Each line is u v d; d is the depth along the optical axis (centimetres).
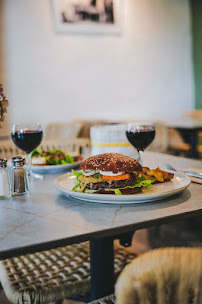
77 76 438
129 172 93
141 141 124
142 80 487
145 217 82
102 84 457
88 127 370
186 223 279
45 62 415
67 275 124
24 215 86
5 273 125
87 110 451
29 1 397
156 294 53
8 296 116
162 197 92
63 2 415
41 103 418
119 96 472
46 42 412
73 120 430
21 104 405
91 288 110
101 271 106
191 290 54
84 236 73
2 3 382
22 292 114
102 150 140
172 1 497
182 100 524
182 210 86
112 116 470
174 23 503
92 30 438
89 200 94
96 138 141
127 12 462
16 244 69
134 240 252
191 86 530
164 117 511
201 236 252
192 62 525
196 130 335
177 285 54
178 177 113
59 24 416
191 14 513
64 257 137
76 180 114
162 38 496
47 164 141
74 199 98
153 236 258
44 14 407
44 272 126
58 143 220
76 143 222
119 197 88
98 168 92
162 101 507
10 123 399
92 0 431
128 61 472
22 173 105
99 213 85
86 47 439
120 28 457
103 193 93
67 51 427
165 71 505
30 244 69
